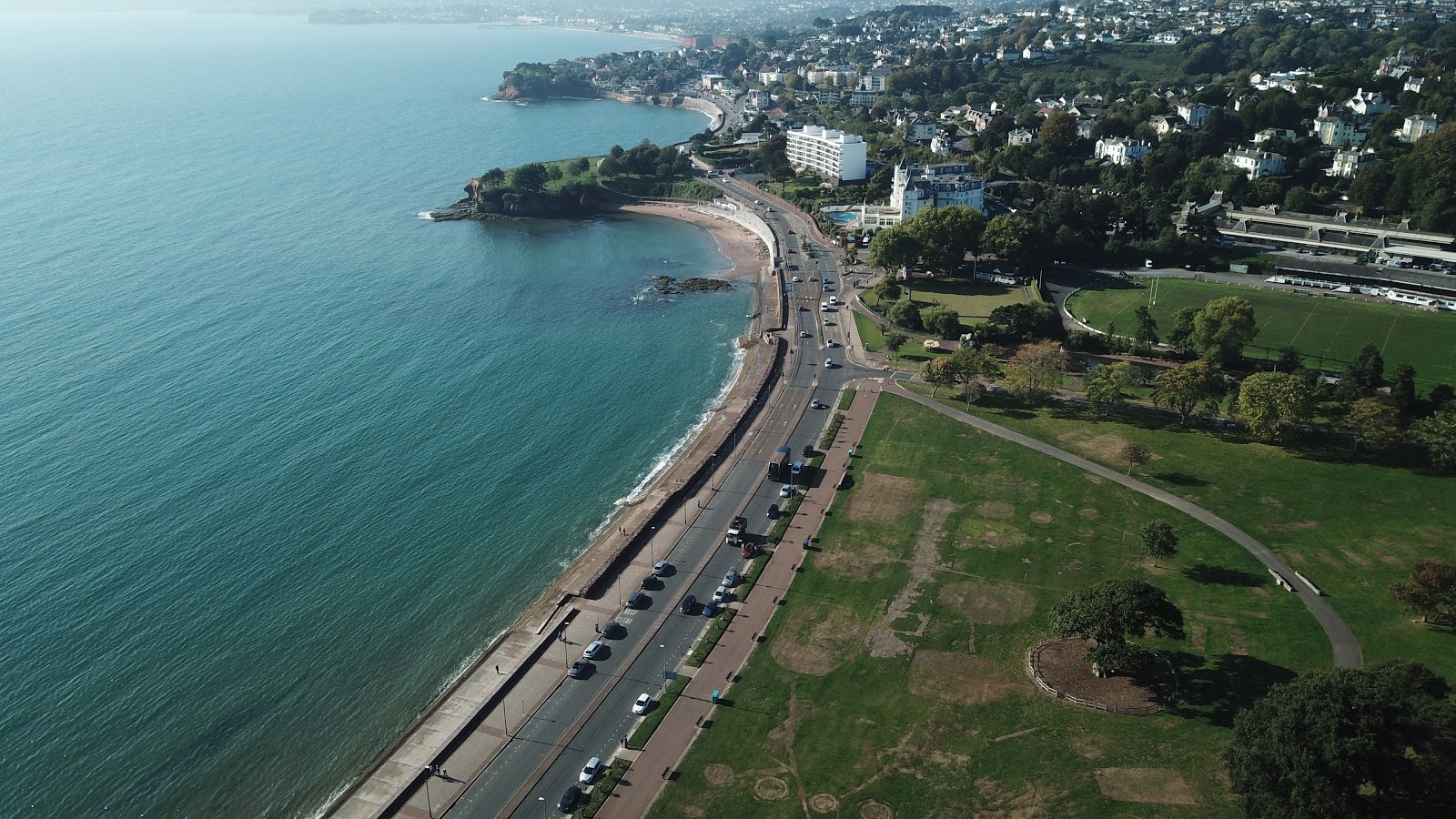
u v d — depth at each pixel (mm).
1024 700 145625
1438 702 119750
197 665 163875
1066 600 154125
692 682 152375
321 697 158125
